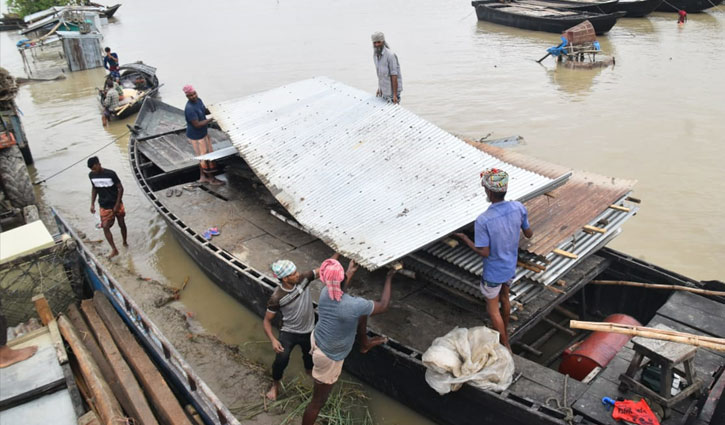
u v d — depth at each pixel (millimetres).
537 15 25875
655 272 6387
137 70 19094
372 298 6539
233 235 8148
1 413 4395
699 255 8320
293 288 5145
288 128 8055
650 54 20453
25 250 6039
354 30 28031
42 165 13359
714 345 3877
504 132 13375
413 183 6203
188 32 30688
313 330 4957
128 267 8883
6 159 9820
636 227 9133
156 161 10766
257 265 7316
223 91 18312
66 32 23234
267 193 9477
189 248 8492
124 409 5035
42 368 4762
